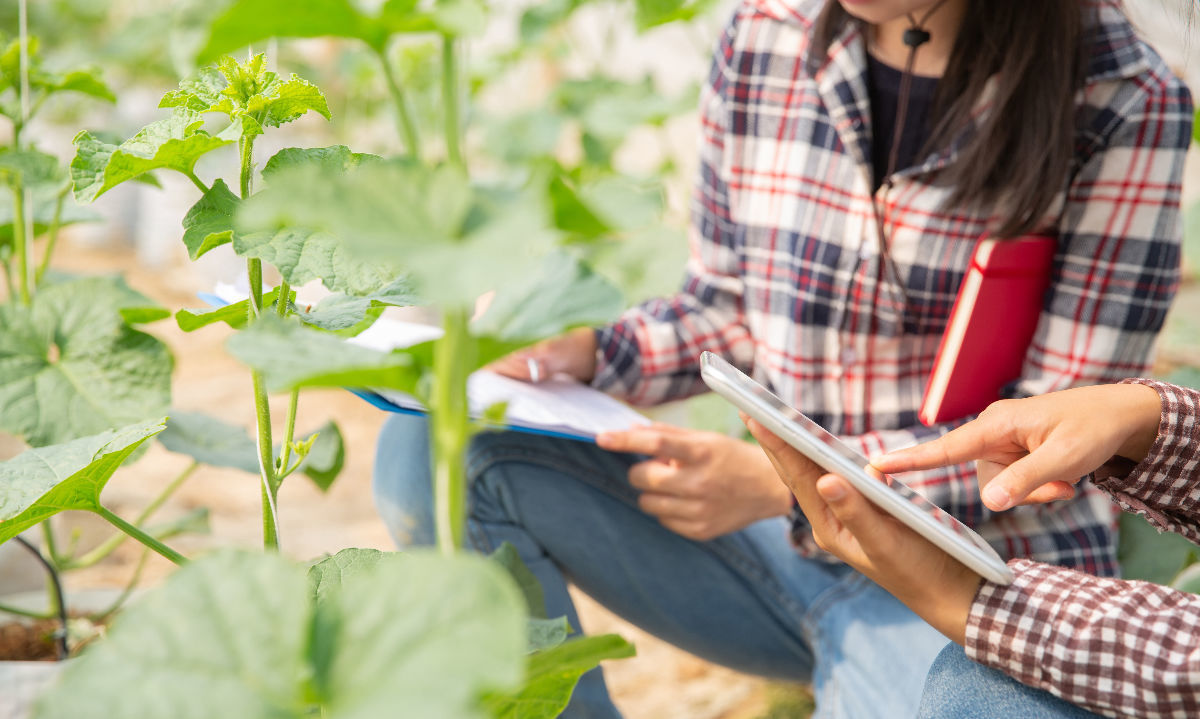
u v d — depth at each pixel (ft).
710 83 4.61
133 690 1.31
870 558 2.61
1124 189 3.68
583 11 10.17
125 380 3.59
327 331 2.34
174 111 2.44
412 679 1.25
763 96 4.35
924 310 4.06
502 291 1.66
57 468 2.53
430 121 8.57
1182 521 3.03
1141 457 2.96
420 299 2.20
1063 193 3.77
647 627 4.36
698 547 4.16
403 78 9.28
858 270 4.04
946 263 3.95
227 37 1.36
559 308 1.56
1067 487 2.93
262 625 1.36
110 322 3.69
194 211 2.33
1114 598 2.43
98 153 2.40
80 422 3.44
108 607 4.01
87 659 1.33
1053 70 3.54
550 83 10.15
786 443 2.68
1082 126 3.71
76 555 5.54
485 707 1.69
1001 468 3.04
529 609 3.43
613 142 7.78
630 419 4.02
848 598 3.93
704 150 4.69
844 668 3.78
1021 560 2.67
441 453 1.47
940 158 3.80
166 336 9.68
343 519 6.79
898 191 3.95
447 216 1.34
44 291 3.72
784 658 4.33
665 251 6.73
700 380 4.64
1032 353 3.89
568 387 4.25
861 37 4.01
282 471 2.51
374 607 1.34
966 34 3.75
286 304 2.38
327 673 1.32
